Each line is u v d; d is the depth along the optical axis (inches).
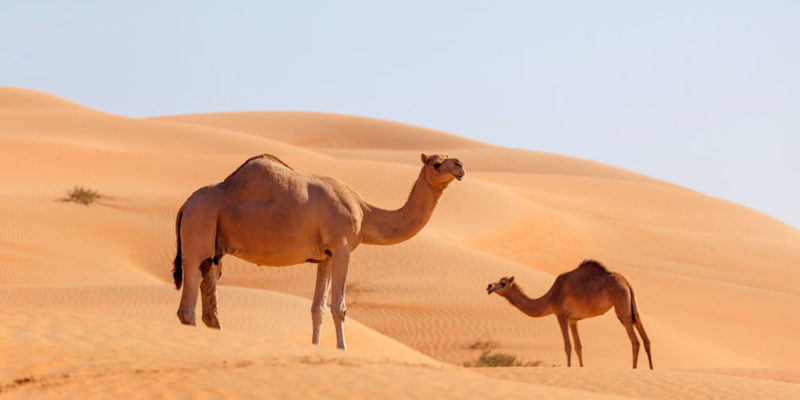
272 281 5305.1
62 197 6599.4
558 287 3186.5
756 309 7253.9
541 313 3225.9
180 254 1718.8
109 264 5492.1
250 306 3189.0
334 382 1269.7
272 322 2906.0
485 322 4549.7
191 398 1141.7
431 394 1255.5
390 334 4399.6
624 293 3036.4
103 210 6437.0
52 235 5777.6
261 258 1737.2
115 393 1147.9
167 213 6505.9
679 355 4527.6
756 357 5713.6
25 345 1343.5
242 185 1721.2
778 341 6259.8
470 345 4284.0
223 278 5378.9
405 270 5344.5
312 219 1736.0
